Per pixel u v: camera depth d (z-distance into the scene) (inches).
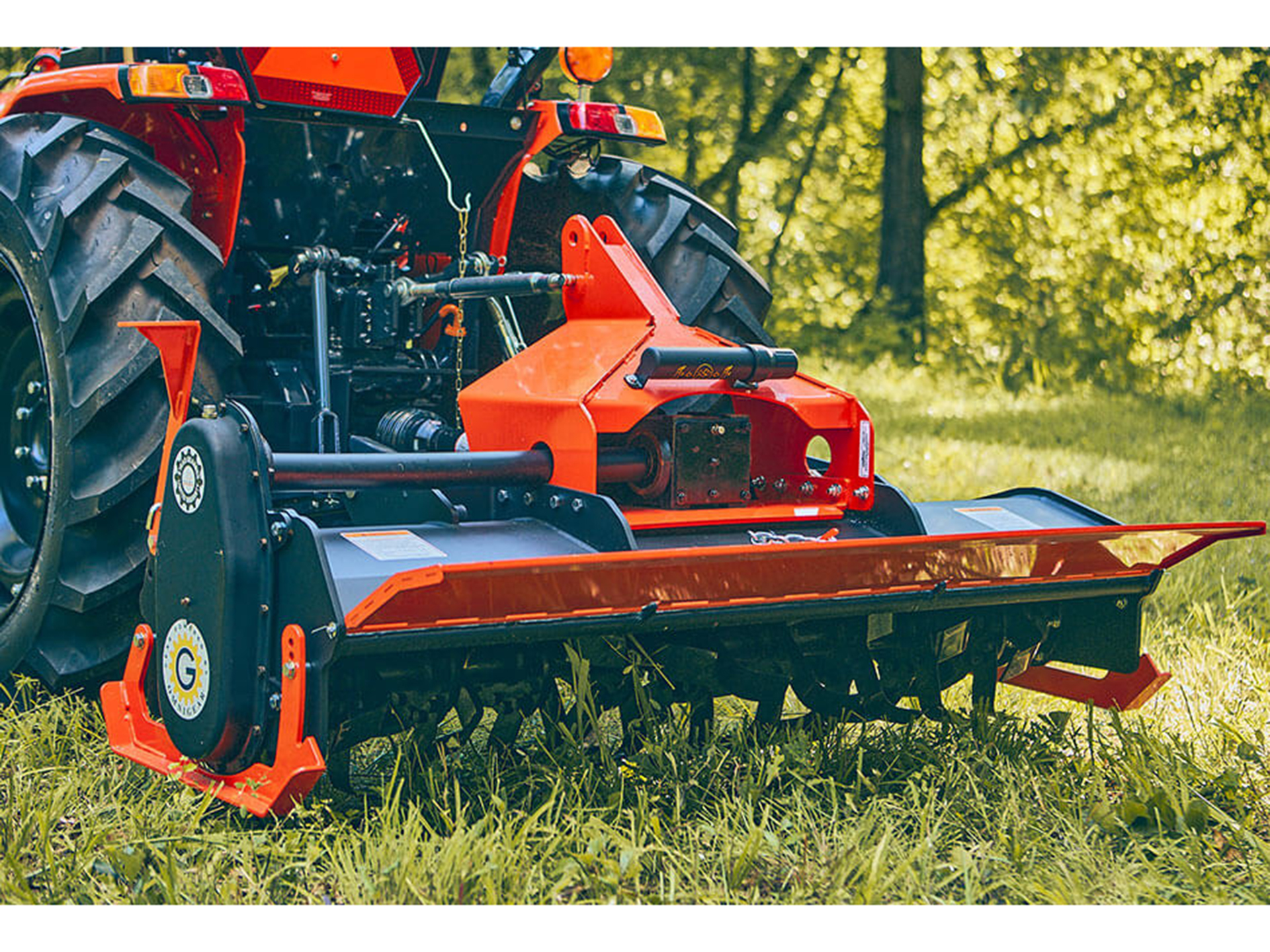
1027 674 158.9
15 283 160.9
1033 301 618.2
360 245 170.4
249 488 116.0
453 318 169.2
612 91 611.8
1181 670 171.5
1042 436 442.0
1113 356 594.9
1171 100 585.3
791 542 125.6
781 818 122.1
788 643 135.1
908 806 125.5
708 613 120.6
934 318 624.4
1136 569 144.2
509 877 104.3
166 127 157.8
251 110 156.3
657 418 131.9
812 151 631.2
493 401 136.3
